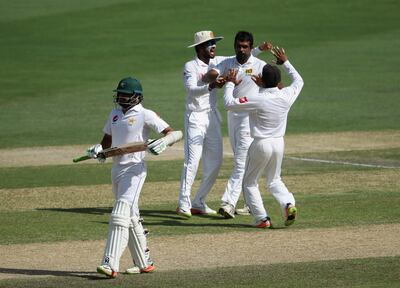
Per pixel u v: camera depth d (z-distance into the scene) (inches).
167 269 1385.3
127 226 1337.4
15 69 4323.3
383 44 4763.8
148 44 4867.1
